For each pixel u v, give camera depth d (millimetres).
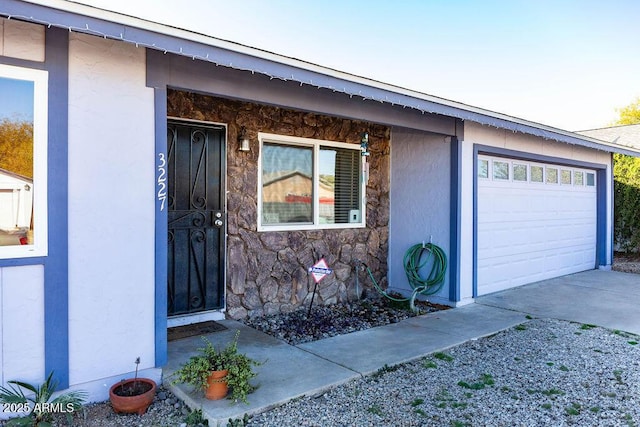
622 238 11469
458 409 3068
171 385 3246
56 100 2943
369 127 6496
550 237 8164
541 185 7910
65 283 2986
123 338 3236
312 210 5848
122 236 3223
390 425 2840
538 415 2996
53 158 2936
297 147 5695
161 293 3406
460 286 6086
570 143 7699
